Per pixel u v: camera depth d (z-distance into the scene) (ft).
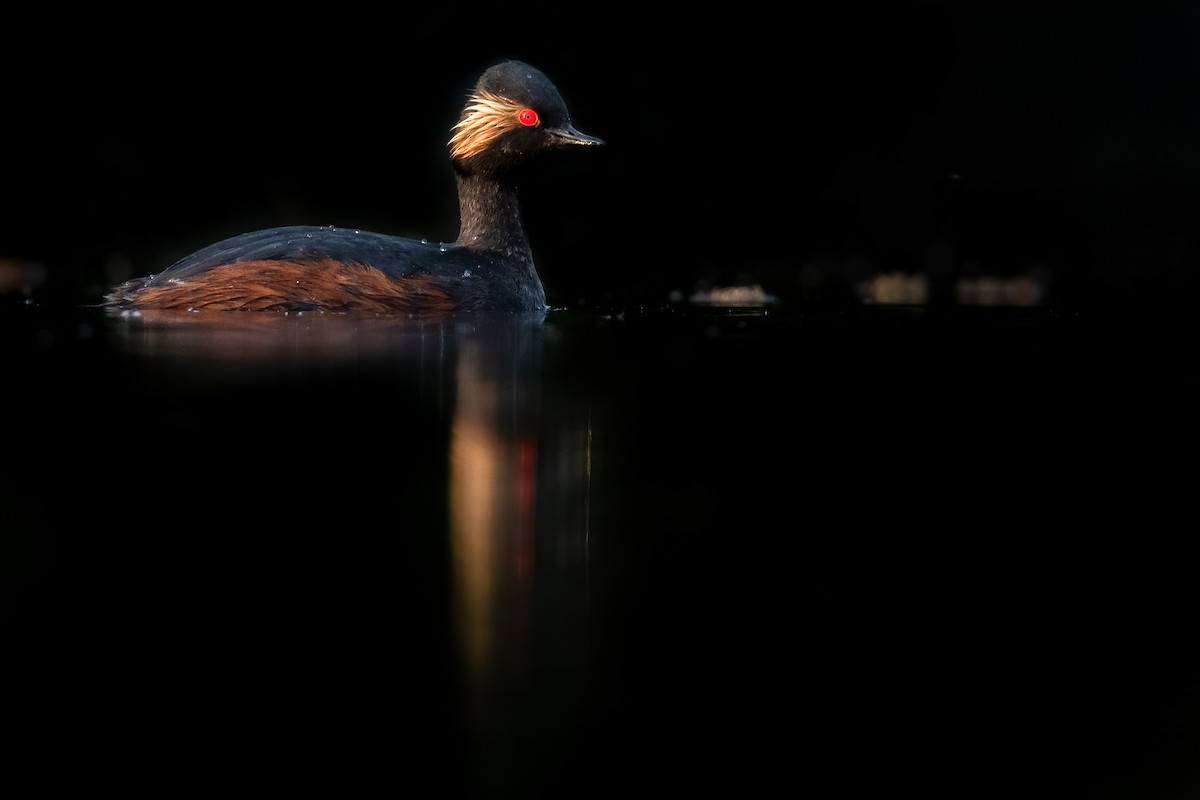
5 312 49.37
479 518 26.99
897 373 41.81
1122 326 52.01
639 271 72.28
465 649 21.15
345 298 48.24
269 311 48.37
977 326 51.52
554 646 21.21
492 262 52.03
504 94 52.21
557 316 51.72
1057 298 62.85
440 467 30.14
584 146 52.37
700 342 46.03
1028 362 44.11
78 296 55.77
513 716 19.26
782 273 74.69
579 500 28.30
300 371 38.65
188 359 40.04
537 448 31.94
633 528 26.58
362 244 49.37
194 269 48.93
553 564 24.43
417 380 38.01
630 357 42.63
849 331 49.44
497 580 24.08
